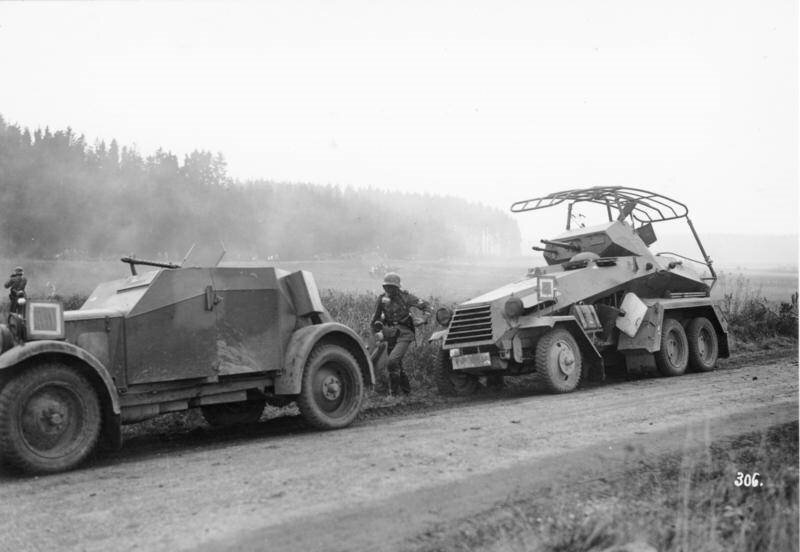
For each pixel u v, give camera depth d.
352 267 66.75
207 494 4.23
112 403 5.65
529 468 4.56
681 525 3.53
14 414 5.20
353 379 7.30
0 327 5.43
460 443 5.50
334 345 7.28
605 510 3.70
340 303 13.65
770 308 18.03
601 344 10.77
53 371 5.41
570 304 10.39
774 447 4.98
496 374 10.24
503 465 4.66
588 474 4.41
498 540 3.38
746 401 7.11
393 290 9.73
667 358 11.10
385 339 9.69
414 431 6.32
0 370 5.32
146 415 6.10
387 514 3.71
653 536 3.45
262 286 6.84
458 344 9.82
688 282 12.52
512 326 9.61
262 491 4.23
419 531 3.46
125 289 6.48
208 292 6.46
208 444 6.55
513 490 4.09
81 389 5.54
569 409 7.29
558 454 4.94
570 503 3.85
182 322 6.29
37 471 5.25
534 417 6.81
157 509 3.96
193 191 78.75
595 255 11.43
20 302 5.43
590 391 9.32
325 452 5.45
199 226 76.62
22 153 75.31
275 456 5.41
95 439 5.57
